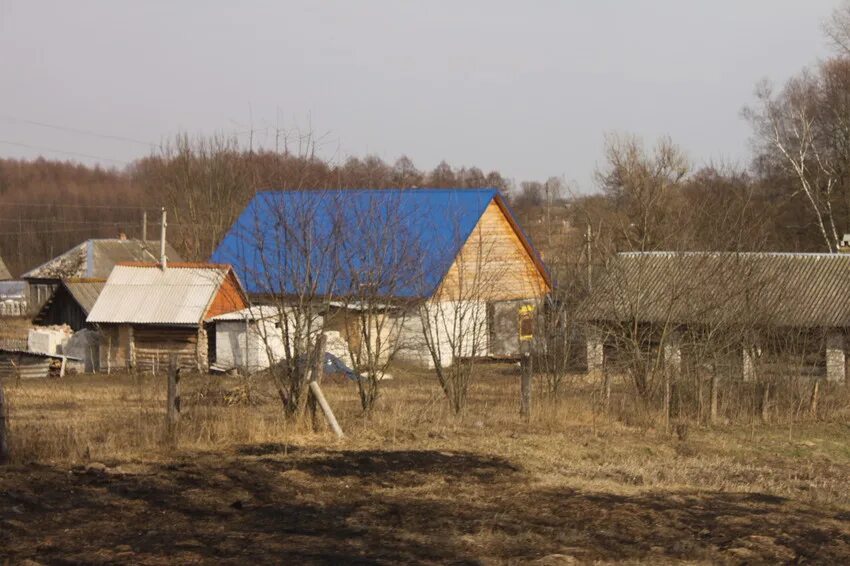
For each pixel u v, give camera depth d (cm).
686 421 2139
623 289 2394
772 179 5294
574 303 2394
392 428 1727
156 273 4303
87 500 1107
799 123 5234
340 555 898
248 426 1588
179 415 1545
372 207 1945
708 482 1438
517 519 1079
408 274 2038
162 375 3600
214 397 2189
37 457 1344
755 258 2473
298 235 1744
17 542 930
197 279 4225
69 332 4584
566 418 2038
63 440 1411
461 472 1376
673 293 2331
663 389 2275
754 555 965
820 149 5188
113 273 4350
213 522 1029
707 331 2348
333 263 1803
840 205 5012
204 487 1190
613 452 1697
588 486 1315
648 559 924
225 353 4034
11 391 2872
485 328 3130
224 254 4291
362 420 1795
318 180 1891
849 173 5050
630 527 1063
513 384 2734
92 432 1557
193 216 5306
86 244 6556
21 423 1723
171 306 4144
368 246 1900
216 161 5284
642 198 3444
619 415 2145
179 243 5672
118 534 969
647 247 2991
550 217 3997
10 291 7394
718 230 2539
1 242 9200
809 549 997
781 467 1720
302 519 1052
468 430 1808
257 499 1144
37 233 9262
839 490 1441
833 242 4931
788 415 2325
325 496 1174
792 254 3584
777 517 1155
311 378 1667
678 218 2833
